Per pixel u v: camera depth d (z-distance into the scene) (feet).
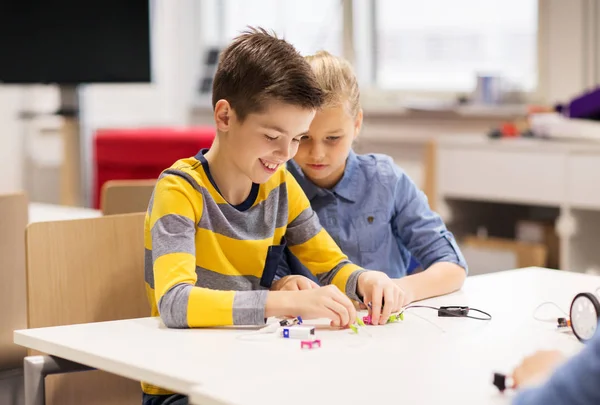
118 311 5.92
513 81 15.97
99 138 14.67
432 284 5.24
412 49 17.35
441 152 13.71
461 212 14.12
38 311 5.52
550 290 5.36
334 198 6.16
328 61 5.65
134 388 6.15
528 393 2.87
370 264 6.21
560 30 14.94
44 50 15.30
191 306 4.42
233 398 3.28
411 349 4.00
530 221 14.30
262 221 5.21
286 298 4.47
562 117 13.16
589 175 12.28
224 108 4.84
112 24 15.43
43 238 5.55
